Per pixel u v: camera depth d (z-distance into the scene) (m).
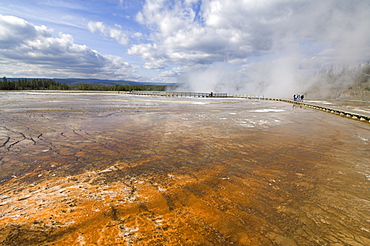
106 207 3.56
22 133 9.52
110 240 2.72
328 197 4.11
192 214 3.41
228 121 14.02
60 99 33.31
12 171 5.17
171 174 5.16
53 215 3.29
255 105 29.47
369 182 4.84
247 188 4.45
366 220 3.37
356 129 11.99
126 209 3.52
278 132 10.66
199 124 12.70
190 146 7.80
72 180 4.69
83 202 3.72
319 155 6.90
